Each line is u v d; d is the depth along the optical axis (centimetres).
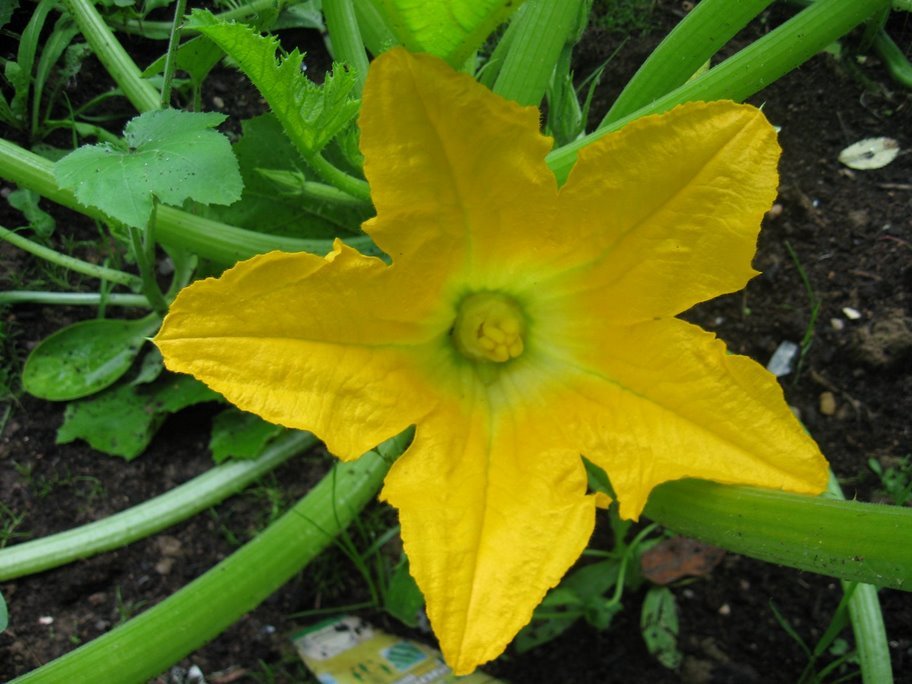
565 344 22
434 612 17
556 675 27
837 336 31
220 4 35
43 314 31
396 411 20
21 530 28
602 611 27
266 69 20
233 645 27
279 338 18
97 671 22
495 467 20
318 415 18
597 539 29
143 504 28
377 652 27
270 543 24
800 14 24
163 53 35
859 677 27
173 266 33
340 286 18
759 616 28
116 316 32
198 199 20
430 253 19
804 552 20
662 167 18
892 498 29
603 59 37
